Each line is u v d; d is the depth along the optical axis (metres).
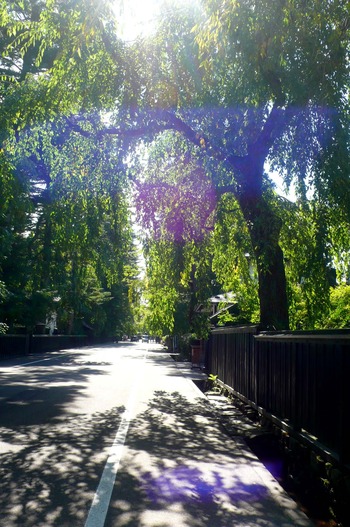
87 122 12.05
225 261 14.44
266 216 9.96
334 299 12.45
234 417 10.63
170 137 13.06
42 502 5.19
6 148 11.95
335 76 8.80
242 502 5.31
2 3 11.20
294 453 7.50
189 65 10.32
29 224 28.70
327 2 8.02
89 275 17.84
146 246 13.72
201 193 12.34
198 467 6.60
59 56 10.48
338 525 5.51
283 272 11.00
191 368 24.30
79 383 17.03
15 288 31.58
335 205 10.04
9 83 13.91
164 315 15.35
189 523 4.71
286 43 8.61
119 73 10.78
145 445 7.82
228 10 7.66
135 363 28.83
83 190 12.52
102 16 9.64
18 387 15.48
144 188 12.71
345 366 5.49
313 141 9.38
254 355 10.45
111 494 5.46
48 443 7.85
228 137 10.73
